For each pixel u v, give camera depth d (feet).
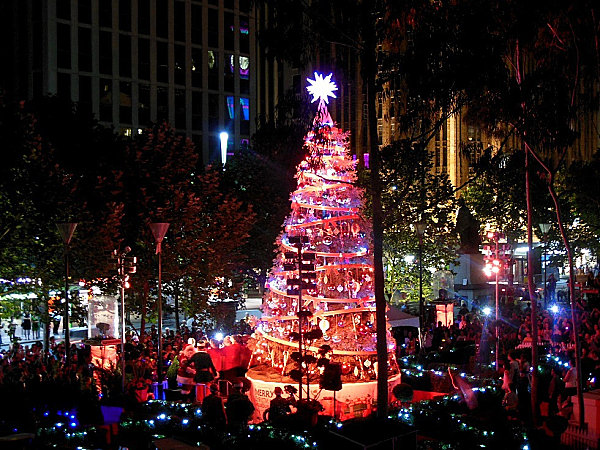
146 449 47.26
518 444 46.01
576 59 52.85
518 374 60.70
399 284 131.54
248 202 122.01
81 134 113.80
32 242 87.51
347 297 62.34
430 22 47.09
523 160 58.34
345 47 52.01
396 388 55.42
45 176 89.20
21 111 95.45
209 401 50.83
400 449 33.60
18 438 40.63
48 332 90.53
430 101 49.42
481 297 148.77
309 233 64.03
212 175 114.62
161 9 232.53
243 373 65.62
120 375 58.95
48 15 208.33
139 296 100.63
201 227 103.76
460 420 50.19
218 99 245.86
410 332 92.48
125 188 102.78
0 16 217.15
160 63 232.53
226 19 247.70
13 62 215.10
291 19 49.21
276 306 65.36
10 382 51.85
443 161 242.17
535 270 159.53
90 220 92.73
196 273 101.55
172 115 234.99
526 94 50.29
